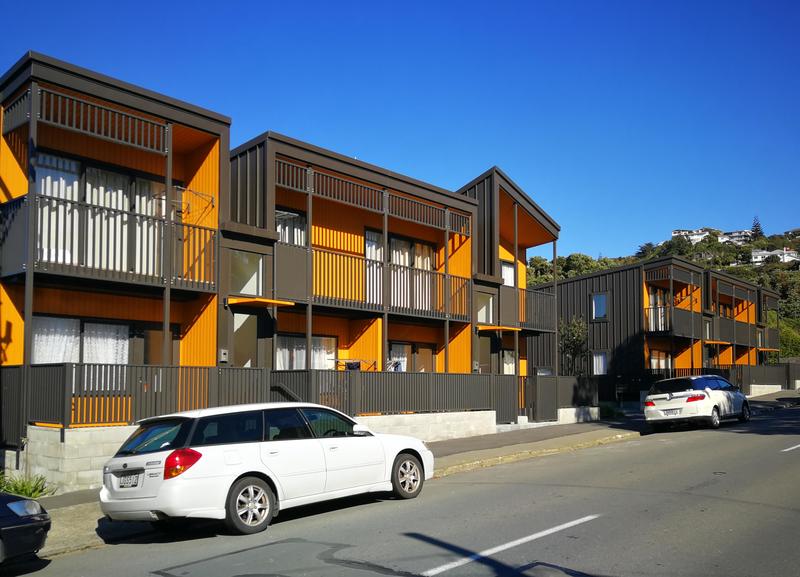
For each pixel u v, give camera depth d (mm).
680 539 8094
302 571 7148
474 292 22328
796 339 60719
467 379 20547
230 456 9055
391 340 21812
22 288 14141
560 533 8445
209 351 15648
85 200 15125
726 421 24719
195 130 15602
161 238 14648
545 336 37656
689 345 38969
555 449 17469
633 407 32562
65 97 13359
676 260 35719
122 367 13055
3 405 13633
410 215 20484
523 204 24750
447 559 7434
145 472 8773
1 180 13961
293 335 19219
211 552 8242
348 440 10422
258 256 16703
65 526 9820
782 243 132875
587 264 66188
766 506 9914
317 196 18047
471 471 14680
